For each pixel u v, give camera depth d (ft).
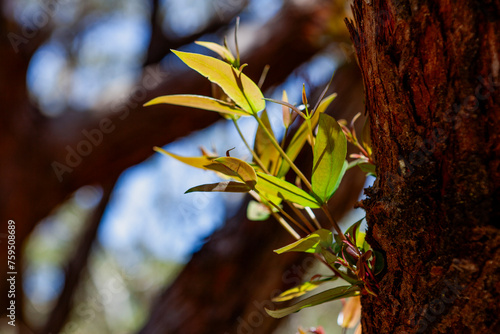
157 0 7.00
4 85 5.66
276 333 5.54
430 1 1.56
